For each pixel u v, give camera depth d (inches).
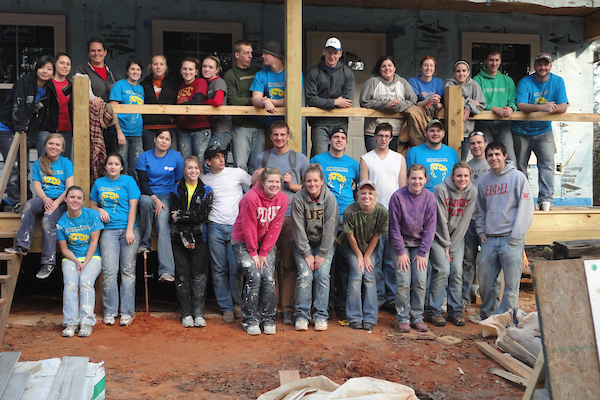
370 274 208.5
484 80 271.3
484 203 215.3
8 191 237.1
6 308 198.2
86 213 207.6
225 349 181.8
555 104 256.7
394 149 256.7
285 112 232.2
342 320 219.5
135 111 224.4
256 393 144.0
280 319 221.5
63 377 131.3
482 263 213.9
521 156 270.5
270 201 198.4
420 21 333.1
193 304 212.7
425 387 150.3
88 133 219.1
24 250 209.3
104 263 211.6
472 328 209.6
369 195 196.7
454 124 242.4
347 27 326.3
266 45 236.7
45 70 228.1
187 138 240.1
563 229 264.7
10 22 300.5
